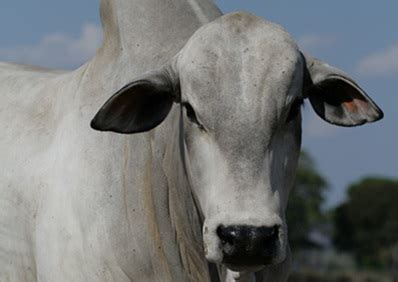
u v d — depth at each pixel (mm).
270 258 8797
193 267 10117
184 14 10992
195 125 9297
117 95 9438
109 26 11203
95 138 10750
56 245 10773
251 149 9031
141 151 10367
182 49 9641
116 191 10477
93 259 10516
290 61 9281
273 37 9367
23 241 11305
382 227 84125
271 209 8891
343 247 84062
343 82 9570
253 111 9070
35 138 11422
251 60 9211
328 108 9828
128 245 10359
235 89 9109
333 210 84188
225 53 9242
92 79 11133
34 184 11148
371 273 64312
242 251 8727
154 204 10234
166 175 10148
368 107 9578
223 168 9031
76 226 10648
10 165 11492
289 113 9305
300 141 9578
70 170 10820
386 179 86438
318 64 9727
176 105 10000
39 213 11031
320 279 57750
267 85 9156
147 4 11047
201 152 9242
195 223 9914
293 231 68750
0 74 12734
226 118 9070
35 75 12453
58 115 11352
